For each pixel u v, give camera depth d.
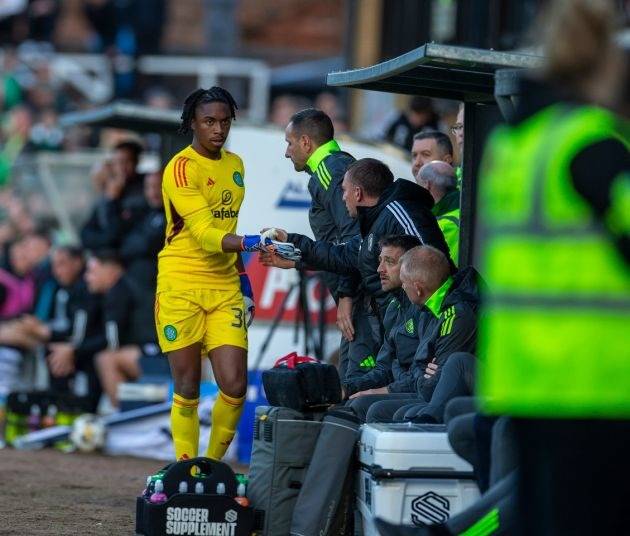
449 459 18.58
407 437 18.55
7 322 47.22
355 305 26.02
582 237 12.16
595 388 12.16
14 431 41.19
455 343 21.53
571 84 12.60
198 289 23.17
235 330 23.36
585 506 12.46
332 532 20.30
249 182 38.91
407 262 22.25
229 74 68.12
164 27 71.06
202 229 22.70
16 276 47.94
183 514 20.27
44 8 73.81
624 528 12.59
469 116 25.88
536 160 12.38
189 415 23.52
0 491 28.97
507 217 12.51
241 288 23.98
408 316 23.48
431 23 54.03
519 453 12.91
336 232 26.34
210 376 39.78
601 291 12.14
